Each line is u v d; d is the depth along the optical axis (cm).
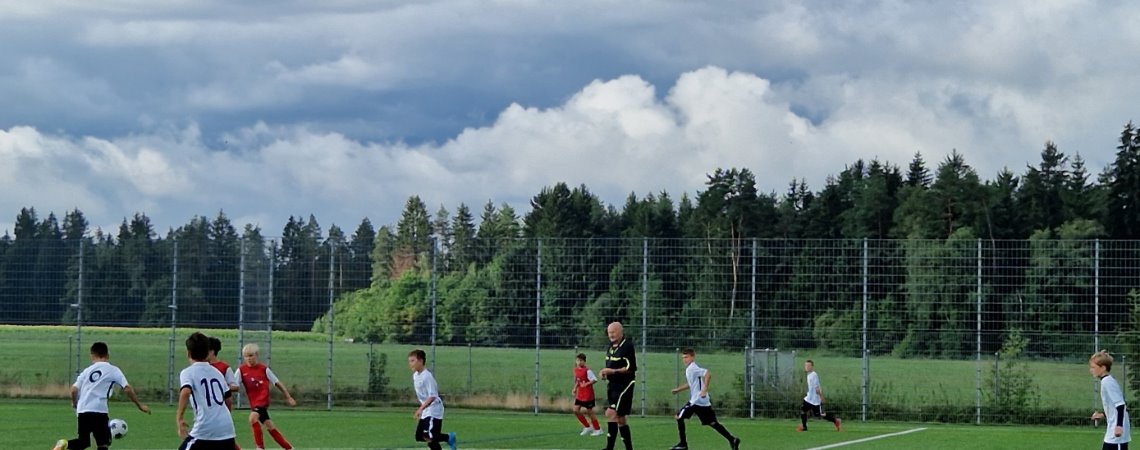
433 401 1927
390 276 3481
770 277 3341
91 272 3612
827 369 3300
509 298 3416
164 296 3569
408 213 8538
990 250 3272
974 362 3241
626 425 2084
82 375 1838
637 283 3375
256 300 3528
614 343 2100
